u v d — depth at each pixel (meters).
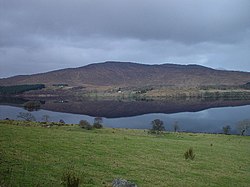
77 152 36.97
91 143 44.44
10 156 29.95
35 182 23.39
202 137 79.31
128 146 46.22
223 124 171.50
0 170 24.91
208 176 34.34
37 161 29.88
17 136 41.25
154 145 50.19
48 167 28.44
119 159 36.91
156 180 30.02
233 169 39.28
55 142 41.00
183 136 81.25
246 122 123.06
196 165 39.22
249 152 53.38
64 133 51.47
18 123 75.44
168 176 32.22
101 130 85.25
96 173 29.22
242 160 45.62
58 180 24.91
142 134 82.81
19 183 22.56
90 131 80.81
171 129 155.25
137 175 30.86
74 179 22.98
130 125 170.12
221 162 42.59
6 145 34.62
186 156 42.62
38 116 191.50
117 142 48.56
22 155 31.20
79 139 46.62
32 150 34.19
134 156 39.88
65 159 32.75
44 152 34.28
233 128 154.12
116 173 30.48
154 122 109.56
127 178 29.17
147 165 35.84
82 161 33.12
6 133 42.59
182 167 37.16
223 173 36.53
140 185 27.58
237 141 72.38
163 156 42.31
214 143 63.75
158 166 36.12
